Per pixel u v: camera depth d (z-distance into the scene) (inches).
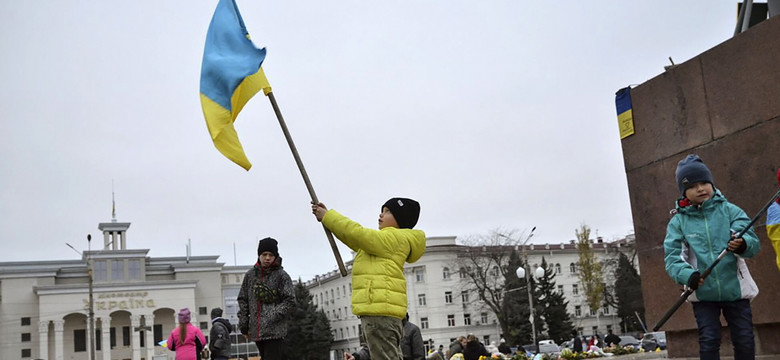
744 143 258.8
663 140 292.0
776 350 250.2
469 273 2640.3
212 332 421.7
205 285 3038.9
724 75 267.0
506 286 2586.1
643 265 300.7
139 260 2960.1
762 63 253.0
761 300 252.2
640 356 502.6
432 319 2851.9
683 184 201.3
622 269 2805.1
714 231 196.4
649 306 297.3
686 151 281.7
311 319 2886.3
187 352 436.8
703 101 275.0
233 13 241.6
